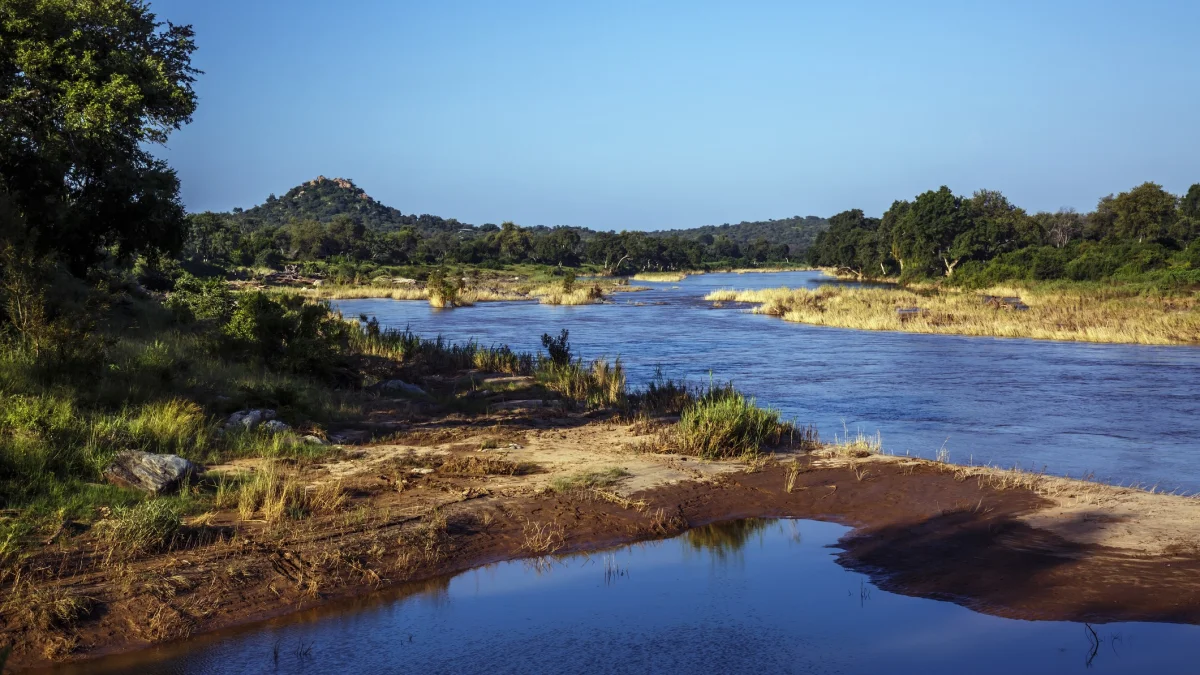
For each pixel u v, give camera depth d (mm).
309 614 8188
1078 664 6930
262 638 7660
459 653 7363
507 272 141875
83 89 24250
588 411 18578
